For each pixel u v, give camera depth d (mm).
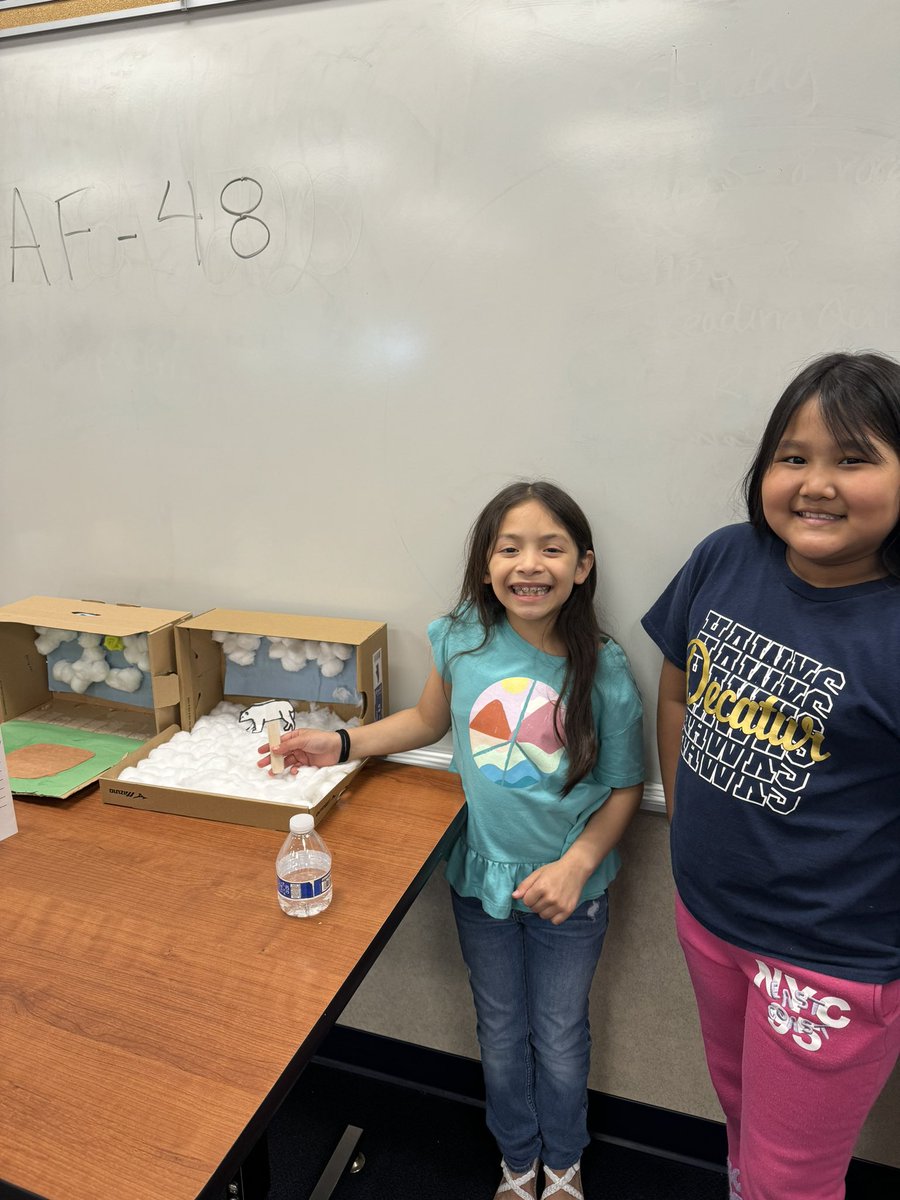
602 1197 1396
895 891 893
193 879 1023
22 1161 650
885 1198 1362
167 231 1375
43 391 1527
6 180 1445
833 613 885
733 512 1194
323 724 1394
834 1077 923
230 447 1437
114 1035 776
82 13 1321
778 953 944
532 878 1150
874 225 1048
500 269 1212
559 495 1132
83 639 1448
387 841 1113
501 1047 1295
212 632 1415
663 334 1162
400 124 1209
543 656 1190
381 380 1317
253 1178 1206
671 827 1104
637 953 1403
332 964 872
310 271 1310
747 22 1036
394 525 1372
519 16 1123
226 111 1292
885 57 999
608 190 1138
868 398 810
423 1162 1459
